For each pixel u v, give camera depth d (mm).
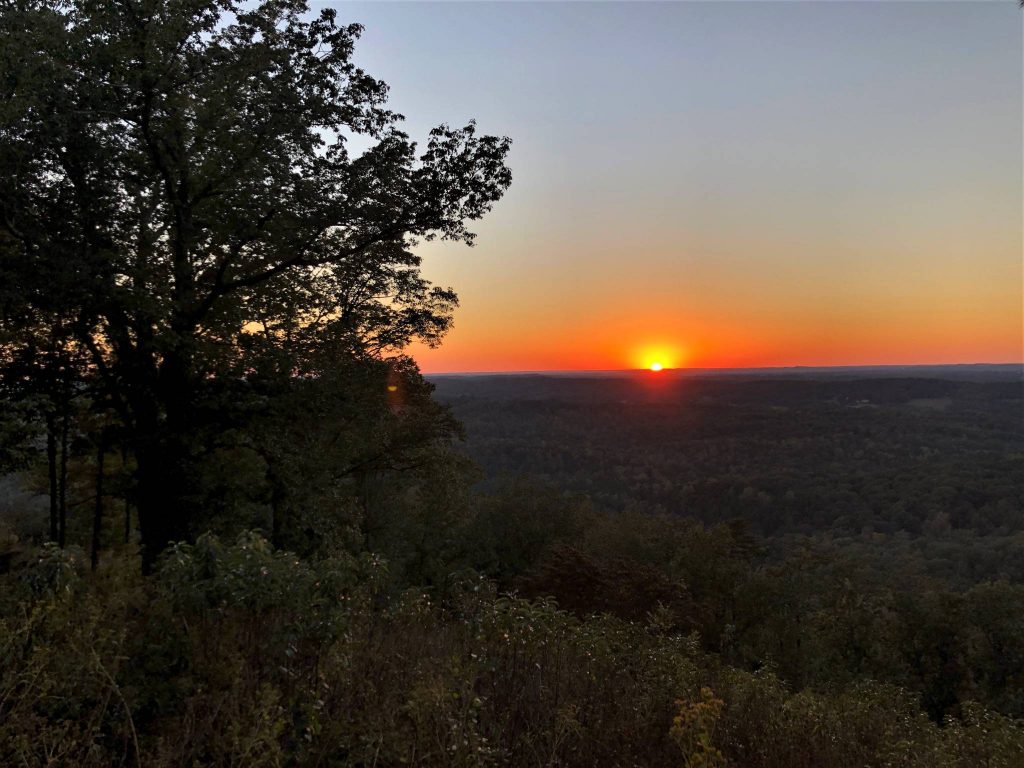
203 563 3979
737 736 4574
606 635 6086
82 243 11242
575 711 4004
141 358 12438
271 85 12547
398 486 24203
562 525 39812
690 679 5453
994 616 26891
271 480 13812
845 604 27406
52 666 3275
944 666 26219
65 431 12891
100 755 2934
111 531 20797
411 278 16016
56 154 11211
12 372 11641
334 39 13430
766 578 27203
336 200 13805
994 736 6184
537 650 4770
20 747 2705
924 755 5223
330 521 14070
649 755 3930
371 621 4520
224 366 13070
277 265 14555
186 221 12906
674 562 29016
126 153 12039
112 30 10961
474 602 5094
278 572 3963
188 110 11734
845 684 19750
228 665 3562
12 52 9477
